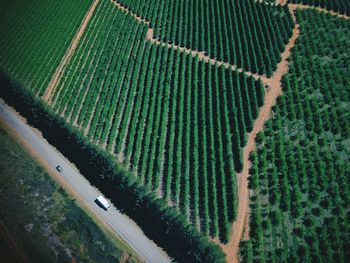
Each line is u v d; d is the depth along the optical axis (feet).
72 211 247.09
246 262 218.38
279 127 274.36
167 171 258.57
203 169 255.91
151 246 232.32
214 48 335.47
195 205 242.58
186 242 220.64
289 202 238.07
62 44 363.15
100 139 284.41
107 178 256.93
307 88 298.35
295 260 214.69
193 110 291.38
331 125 272.92
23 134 295.07
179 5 388.78
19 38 372.79
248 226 232.73
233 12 366.84
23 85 310.04
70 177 266.98
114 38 362.74
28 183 261.65
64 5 404.16
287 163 255.09
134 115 293.64
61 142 287.69
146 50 342.23
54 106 310.45
